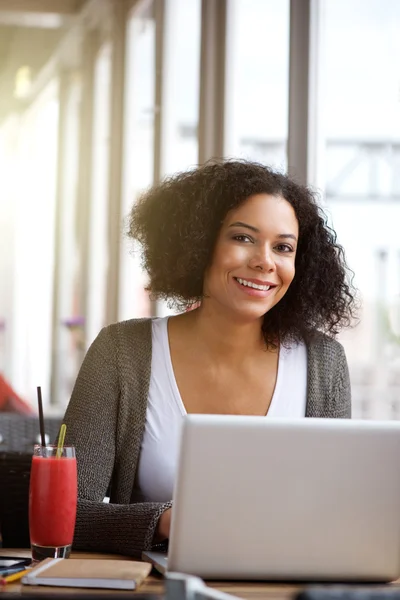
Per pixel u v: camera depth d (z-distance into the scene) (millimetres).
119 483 2385
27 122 9344
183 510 1769
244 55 4594
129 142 6598
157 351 2436
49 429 3939
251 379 2443
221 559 1787
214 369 2426
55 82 8539
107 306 6828
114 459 2396
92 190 7422
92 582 1742
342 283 2598
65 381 7711
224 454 1769
